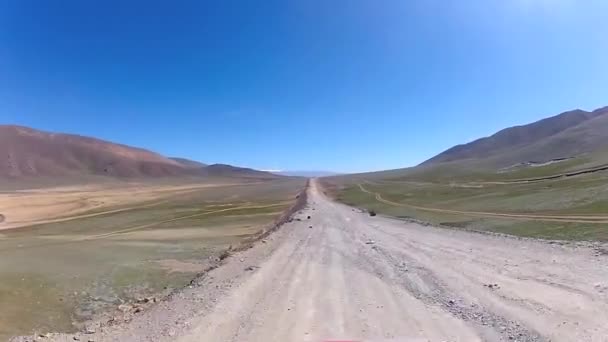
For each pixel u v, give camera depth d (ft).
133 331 29.32
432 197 221.87
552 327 24.32
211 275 48.14
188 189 556.10
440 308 29.55
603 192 119.75
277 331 25.68
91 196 411.13
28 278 67.26
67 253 95.96
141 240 117.29
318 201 248.32
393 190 315.37
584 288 32.42
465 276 39.68
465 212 127.54
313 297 33.76
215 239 110.93
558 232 68.08
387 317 27.81
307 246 67.26
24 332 40.73
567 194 132.46
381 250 60.49
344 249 62.95
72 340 30.53
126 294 56.24
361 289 36.32
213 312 30.66
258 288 37.73
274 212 199.62
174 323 29.40
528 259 47.01
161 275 66.64
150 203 322.96
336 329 25.63
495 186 250.57
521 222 86.84
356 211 163.53
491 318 26.61
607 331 23.25
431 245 64.03
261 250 66.03
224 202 305.12
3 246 118.42
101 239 126.72
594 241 55.42
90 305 51.24
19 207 299.79
